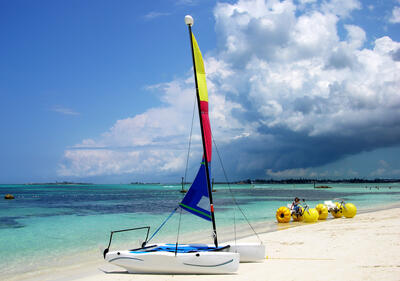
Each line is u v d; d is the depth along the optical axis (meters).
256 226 19.72
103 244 14.76
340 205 22.34
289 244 12.56
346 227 16.61
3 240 16.20
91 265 10.83
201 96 10.12
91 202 51.69
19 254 12.86
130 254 9.10
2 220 25.62
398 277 7.38
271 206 38.47
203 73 10.33
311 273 8.09
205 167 10.05
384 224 17.09
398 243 11.55
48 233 18.44
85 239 16.27
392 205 37.19
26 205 44.38
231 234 16.88
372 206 35.97
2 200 59.06
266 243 13.05
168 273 8.88
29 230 19.80
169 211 33.28
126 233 18.11
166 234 17.50
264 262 9.67
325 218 21.83
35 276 9.52
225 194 84.00
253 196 70.19
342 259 9.53
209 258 8.59
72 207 40.03
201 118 10.06
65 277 9.28
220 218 24.92
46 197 71.50
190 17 9.96
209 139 10.22
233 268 8.42
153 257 8.91
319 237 13.85
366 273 7.82
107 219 25.80
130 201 54.34
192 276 8.48
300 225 19.27
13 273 9.94
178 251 9.30
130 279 8.49
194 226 20.66
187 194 10.23
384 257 9.48
